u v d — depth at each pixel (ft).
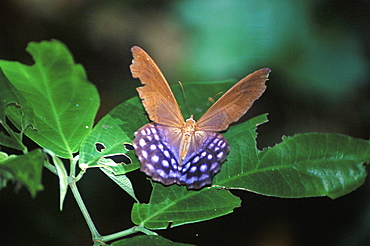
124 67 2.15
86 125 1.55
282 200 1.96
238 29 2.00
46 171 1.89
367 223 1.90
